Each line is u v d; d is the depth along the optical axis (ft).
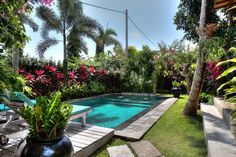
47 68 29.19
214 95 21.26
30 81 22.88
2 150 9.57
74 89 31.55
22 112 6.85
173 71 39.14
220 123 12.66
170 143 11.77
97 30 43.65
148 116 18.13
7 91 7.34
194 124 15.74
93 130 12.85
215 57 16.83
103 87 38.32
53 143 6.44
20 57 28.25
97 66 42.06
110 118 22.00
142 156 10.03
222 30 21.04
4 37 7.08
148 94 38.93
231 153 7.92
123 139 12.59
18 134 10.47
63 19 39.65
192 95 18.33
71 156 6.89
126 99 35.19
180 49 36.65
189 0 38.50
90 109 14.37
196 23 37.06
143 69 41.63
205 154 10.22
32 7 9.14
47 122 6.46
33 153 6.15
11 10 7.35
